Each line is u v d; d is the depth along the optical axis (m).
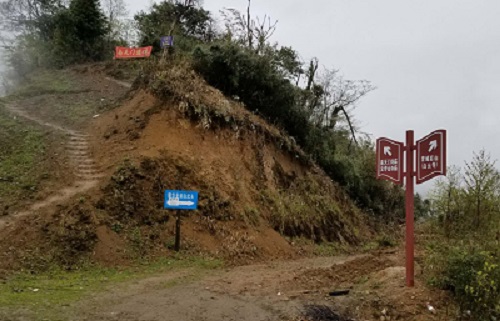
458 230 10.42
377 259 10.67
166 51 19.38
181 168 13.25
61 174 12.71
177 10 34.44
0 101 21.70
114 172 12.13
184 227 11.60
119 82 26.06
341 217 19.34
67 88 24.72
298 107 22.19
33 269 8.56
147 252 10.27
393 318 6.37
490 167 10.70
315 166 21.45
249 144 16.56
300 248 14.34
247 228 13.02
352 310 6.67
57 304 6.31
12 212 10.79
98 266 9.21
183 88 15.68
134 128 14.57
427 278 7.32
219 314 6.34
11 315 5.63
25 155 14.20
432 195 12.37
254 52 20.94
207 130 15.23
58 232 9.69
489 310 6.37
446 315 6.32
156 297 7.08
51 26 36.53
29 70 33.38
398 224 25.94
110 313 6.07
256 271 9.85
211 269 9.92
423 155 6.98
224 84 19.38
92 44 34.56
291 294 7.43
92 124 17.00
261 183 15.80
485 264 6.45
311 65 28.73
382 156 7.61
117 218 10.88
